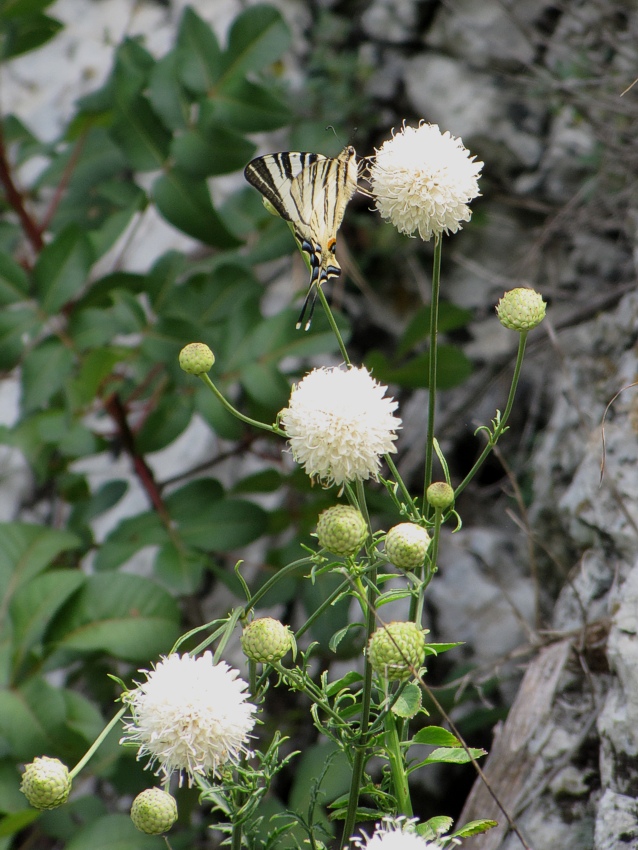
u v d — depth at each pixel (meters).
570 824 1.42
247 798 1.30
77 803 1.57
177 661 1.30
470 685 1.60
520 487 1.96
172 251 1.66
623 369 1.54
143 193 1.71
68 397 1.56
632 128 1.78
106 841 1.50
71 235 1.57
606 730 1.41
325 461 1.31
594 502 1.51
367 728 1.30
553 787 1.43
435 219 1.34
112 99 1.82
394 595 1.31
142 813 1.29
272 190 1.38
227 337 1.58
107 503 1.76
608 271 2.04
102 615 1.53
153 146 1.63
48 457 1.69
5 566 1.56
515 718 1.47
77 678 1.79
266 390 1.57
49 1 1.62
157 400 1.73
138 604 1.53
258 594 1.32
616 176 1.88
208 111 1.59
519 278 1.94
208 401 1.57
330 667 1.87
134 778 1.58
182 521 1.59
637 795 1.39
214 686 1.29
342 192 1.37
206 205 1.59
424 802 1.69
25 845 1.71
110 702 1.84
